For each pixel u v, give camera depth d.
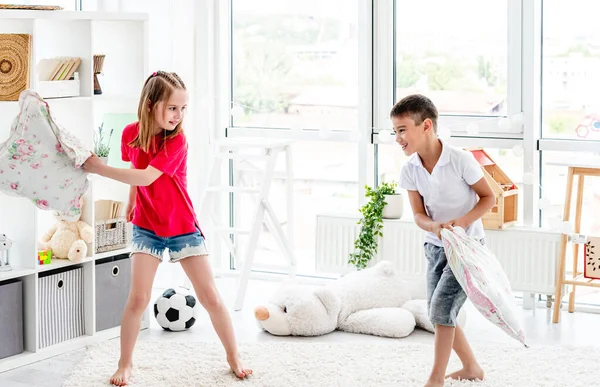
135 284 3.40
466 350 3.27
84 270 3.90
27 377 3.47
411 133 3.10
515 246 4.30
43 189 3.29
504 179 4.41
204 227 4.66
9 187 3.28
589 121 4.39
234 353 3.41
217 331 3.43
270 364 3.51
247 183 5.15
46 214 4.08
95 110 4.32
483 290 2.91
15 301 3.62
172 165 3.35
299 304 3.95
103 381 3.36
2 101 3.57
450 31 4.60
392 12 4.70
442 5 4.60
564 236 4.15
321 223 4.71
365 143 4.75
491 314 2.91
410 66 4.70
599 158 4.22
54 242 3.83
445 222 3.18
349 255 4.63
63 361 3.67
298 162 5.00
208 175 4.99
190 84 4.96
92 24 3.84
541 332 4.01
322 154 4.93
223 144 4.61
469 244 3.02
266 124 5.08
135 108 4.20
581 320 4.23
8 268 3.58
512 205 4.41
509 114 4.46
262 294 4.72
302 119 4.99
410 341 3.86
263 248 5.14
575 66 4.39
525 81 4.40
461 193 3.14
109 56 4.19
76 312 3.89
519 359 3.52
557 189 4.49
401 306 4.18
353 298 4.12
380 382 3.29
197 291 3.44
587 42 4.36
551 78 4.45
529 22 4.35
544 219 4.53
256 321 4.21
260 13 5.03
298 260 5.07
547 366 3.43
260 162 5.12
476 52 4.55
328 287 4.24
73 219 3.39
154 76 3.35
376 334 3.95
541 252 4.26
